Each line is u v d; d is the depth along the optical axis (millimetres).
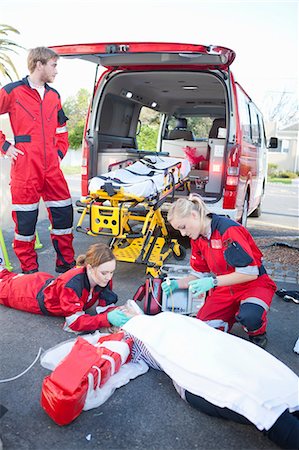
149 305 3203
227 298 2910
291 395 2002
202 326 2443
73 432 2094
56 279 3090
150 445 2031
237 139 4797
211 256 2883
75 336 3039
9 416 2191
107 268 2902
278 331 3281
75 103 26641
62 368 2160
